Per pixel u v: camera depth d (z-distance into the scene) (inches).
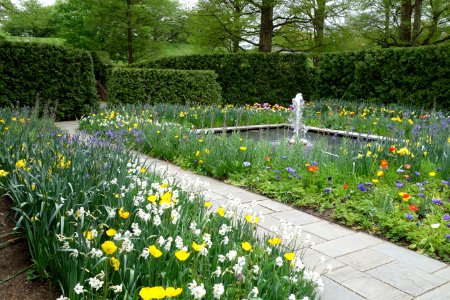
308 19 687.1
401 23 647.1
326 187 188.9
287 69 593.3
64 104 432.5
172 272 87.0
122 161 151.3
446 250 129.4
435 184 188.9
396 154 208.4
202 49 839.7
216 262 90.3
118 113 353.4
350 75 518.9
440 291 106.0
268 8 675.4
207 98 508.4
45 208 104.7
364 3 652.1
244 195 189.8
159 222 96.1
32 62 410.3
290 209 172.1
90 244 88.8
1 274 97.1
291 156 224.8
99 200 118.4
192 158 239.1
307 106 486.6
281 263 88.4
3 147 162.9
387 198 164.4
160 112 384.5
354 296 101.7
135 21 869.8
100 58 816.3
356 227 151.6
